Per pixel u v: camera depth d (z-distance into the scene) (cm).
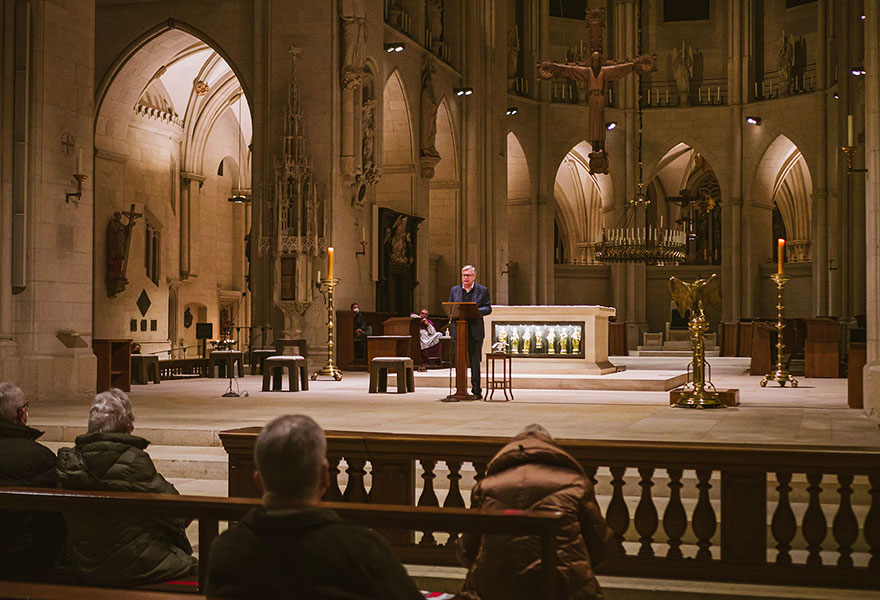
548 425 1092
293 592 318
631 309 4066
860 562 639
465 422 1134
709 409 1305
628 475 813
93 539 531
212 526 436
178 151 3238
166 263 3148
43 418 1211
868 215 1205
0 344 1446
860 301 2702
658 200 4634
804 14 3803
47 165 1526
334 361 2209
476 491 451
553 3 4009
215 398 1514
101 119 2698
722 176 3962
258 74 2378
